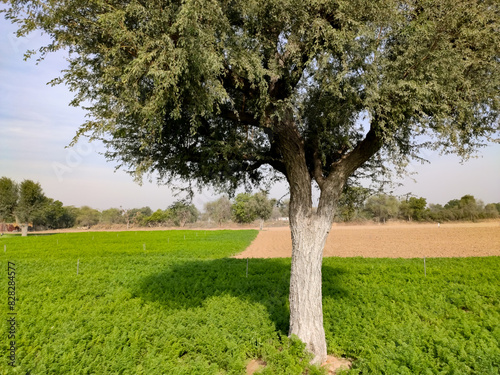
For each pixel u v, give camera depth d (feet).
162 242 119.34
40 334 24.20
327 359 20.75
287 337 21.71
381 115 17.44
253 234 163.02
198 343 22.47
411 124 19.36
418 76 17.11
